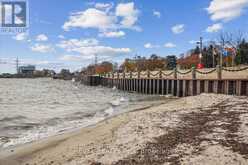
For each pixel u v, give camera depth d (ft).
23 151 42.42
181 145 35.29
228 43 215.10
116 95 179.63
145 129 47.19
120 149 36.91
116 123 57.77
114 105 111.14
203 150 32.60
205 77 101.60
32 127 64.13
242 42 198.39
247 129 40.19
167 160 30.55
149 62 352.28
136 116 62.95
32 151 42.32
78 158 35.68
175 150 33.58
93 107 107.86
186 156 31.22
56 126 64.95
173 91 132.26
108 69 483.51
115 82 269.85
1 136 54.03
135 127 49.88
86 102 132.67
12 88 299.79
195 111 61.67
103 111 92.12
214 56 199.72
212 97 81.35
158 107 76.84
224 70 89.51
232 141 35.17
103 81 334.24
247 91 78.79
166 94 141.38
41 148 43.80
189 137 38.75
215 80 94.12
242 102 66.54
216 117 51.34
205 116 53.88
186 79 117.60
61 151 40.83
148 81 170.50
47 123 69.67
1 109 103.86
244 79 79.41
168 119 54.39
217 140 35.94
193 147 34.04
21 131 59.36
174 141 37.42
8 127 64.18
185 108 68.44
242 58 178.81
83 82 440.04
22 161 37.73
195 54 284.00
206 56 228.84
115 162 31.76
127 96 164.35
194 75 110.42
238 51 180.96
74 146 42.88
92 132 51.93
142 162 30.73
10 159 38.65
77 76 571.28
